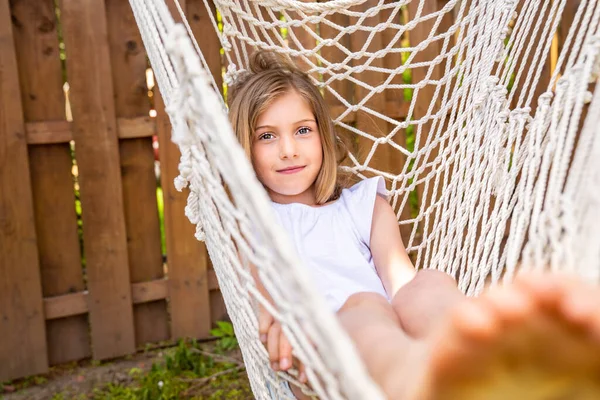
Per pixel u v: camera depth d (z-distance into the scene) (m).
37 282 2.51
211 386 2.47
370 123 2.76
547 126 1.22
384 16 2.73
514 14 1.71
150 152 2.66
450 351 0.57
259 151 1.62
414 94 1.76
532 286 0.54
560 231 0.82
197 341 2.82
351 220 1.66
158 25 1.15
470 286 1.43
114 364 2.64
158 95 2.60
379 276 1.61
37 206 2.52
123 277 2.64
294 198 1.67
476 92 1.69
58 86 2.47
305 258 1.55
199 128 0.93
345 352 0.55
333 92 1.78
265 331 1.13
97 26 2.47
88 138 2.51
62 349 2.64
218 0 1.74
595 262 0.68
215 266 1.24
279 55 1.83
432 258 1.64
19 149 2.41
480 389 0.57
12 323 2.49
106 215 2.58
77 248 2.60
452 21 2.80
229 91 1.76
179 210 2.71
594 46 1.13
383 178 1.72
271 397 1.20
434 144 1.74
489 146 1.58
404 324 1.25
